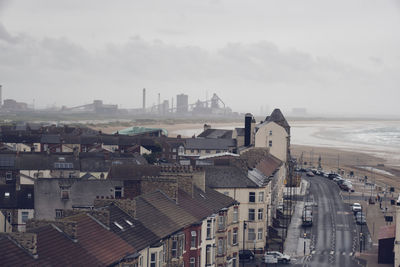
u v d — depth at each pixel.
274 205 156.88
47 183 108.12
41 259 54.81
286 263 120.25
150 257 72.38
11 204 117.56
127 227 71.50
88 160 175.62
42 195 108.25
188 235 85.62
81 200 108.25
